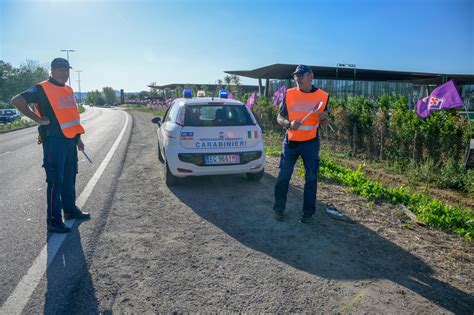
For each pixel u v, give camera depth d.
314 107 4.09
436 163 8.72
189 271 3.14
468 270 3.26
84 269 3.16
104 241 3.78
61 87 4.00
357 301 2.72
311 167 4.23
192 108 5.95
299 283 2.96
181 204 5.10
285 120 4.24
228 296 2.76
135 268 3.19
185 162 5.64
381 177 8.45
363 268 3.24
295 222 4.38
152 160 8.78
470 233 4.05
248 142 5.89
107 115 41.09
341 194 5.60
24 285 2.90
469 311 2.64
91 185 6.14
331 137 12.70
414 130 9.31
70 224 4.28
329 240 3.85
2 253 3.50
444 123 8.77
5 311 2.56
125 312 2.55
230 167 5.78
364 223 4.40
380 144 10.42
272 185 6.19
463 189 7.44
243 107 6.21
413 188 7.47
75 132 4.16
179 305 2.64
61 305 2.63
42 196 5.70
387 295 2.81
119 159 8.88
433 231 4.23
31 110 3.69
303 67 4.09
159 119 8.34
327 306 2.65
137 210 4.82
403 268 3.26
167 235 3.96
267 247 3.65
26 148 12.34
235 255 3.46
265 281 2.98
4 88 61.66
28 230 4.11
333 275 3.10
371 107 11.55
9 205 5.18
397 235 4.04
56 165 3.94
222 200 5.30
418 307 2.67
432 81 30.42
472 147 7.80
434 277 3.12
